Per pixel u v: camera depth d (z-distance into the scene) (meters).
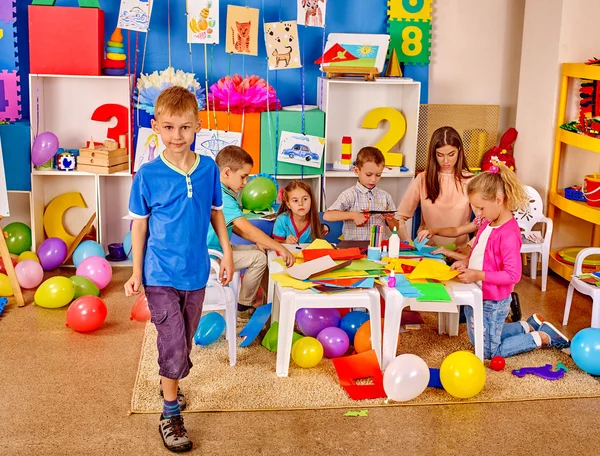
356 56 4.19
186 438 2.33
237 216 3.11
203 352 3.03
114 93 4.29
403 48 4.42
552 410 2.62
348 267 2.95
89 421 2.49
